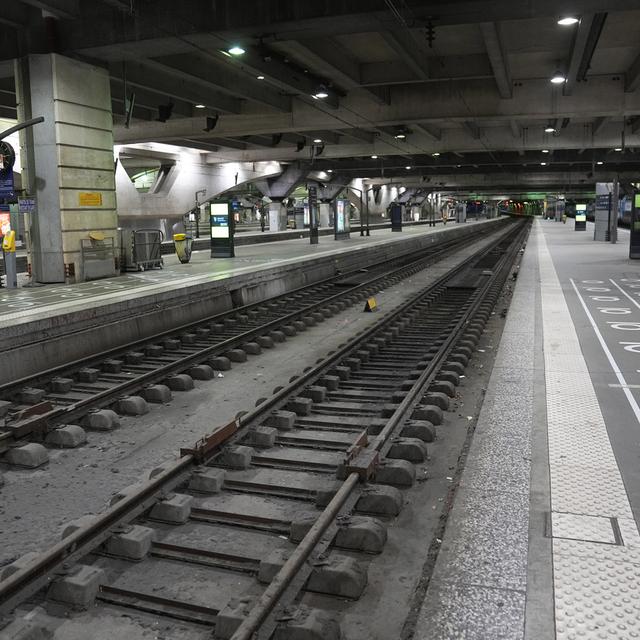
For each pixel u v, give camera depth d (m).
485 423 6.46
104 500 5.44
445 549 4.08
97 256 17.77
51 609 3.73
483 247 41.94
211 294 16.09
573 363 8.97
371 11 14.38
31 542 4.73
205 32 15.58
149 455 6.45
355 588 3.72
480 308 13.96
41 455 6.22
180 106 29.02
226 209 25.66
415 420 6.59
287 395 7.59
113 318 12.44
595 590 3.58
